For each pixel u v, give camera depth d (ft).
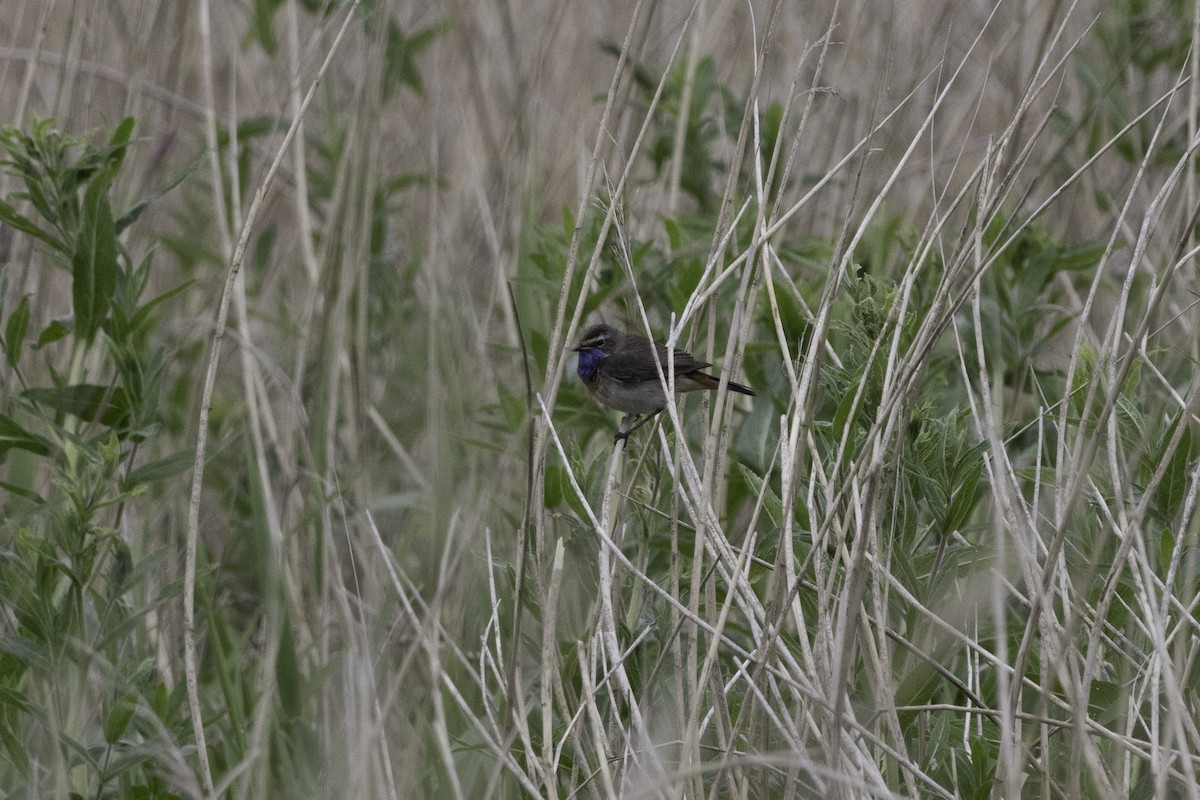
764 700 23.61
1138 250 26.18
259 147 49.52
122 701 27.02
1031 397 37.27
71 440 29.43
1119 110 42.29
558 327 28.86
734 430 35.86
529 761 26.18
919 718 25.91
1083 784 25.16
